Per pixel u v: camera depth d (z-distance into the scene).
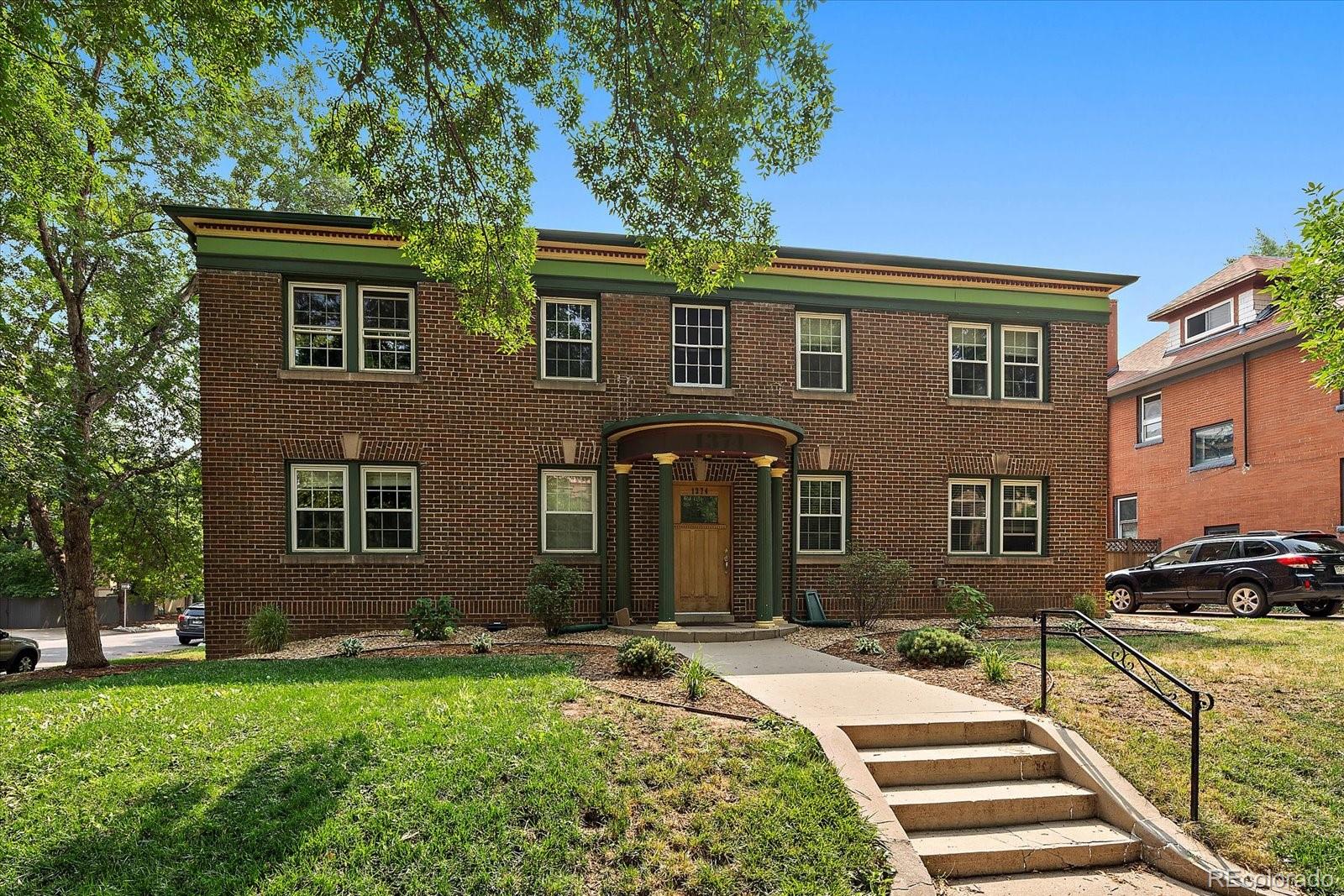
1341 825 5.52
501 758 5.62
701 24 7.55
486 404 13.55
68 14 8.38
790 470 14.49
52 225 13.18
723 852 4.83
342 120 8.88
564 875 4.55
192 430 15.28
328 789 5.20
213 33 8.14
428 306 13.44
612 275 14.05
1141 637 11.46
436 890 4.37
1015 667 8.80
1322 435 19.20
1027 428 15.54
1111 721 6.89
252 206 16.80
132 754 5.73
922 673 8.70
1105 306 15.96
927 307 15.20
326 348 13.27
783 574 14.27
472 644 11.18
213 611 12.59
